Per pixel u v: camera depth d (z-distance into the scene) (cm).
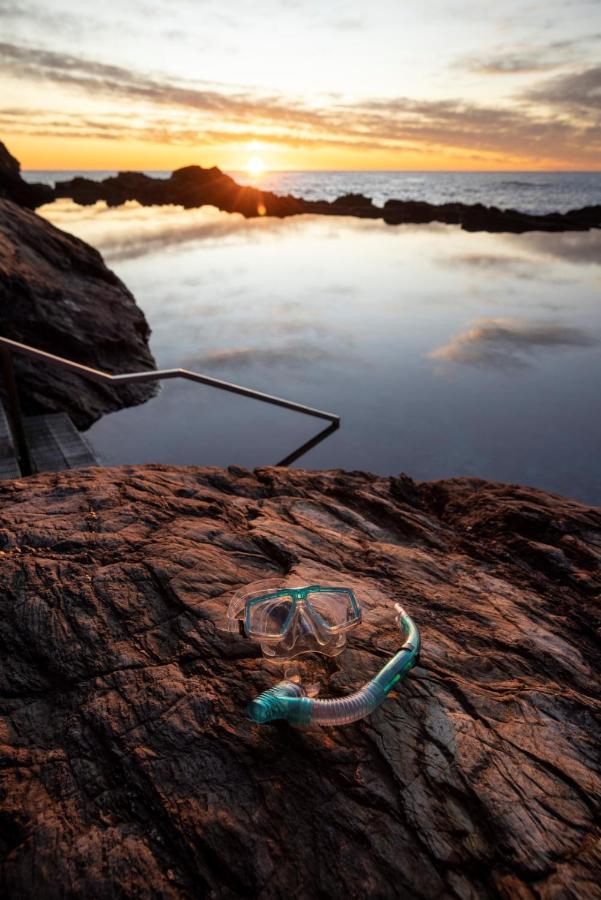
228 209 3028
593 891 53
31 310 433
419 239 1794
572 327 736
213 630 82
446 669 80
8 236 517
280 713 63
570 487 342
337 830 58
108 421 438
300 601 73
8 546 100
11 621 82
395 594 99
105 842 56
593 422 437
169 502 122
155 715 69
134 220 2189
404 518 137
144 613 85
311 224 2289
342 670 76
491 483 174
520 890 53
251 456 386
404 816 59
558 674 84
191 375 276
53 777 62
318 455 389
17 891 52
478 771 64
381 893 53
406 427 434
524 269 1220
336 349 642
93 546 101
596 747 69
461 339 682
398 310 841
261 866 54
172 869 54
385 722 69
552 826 59
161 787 61
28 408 391
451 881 54
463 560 121
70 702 71
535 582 114
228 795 60
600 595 110
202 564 97
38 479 132
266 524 118
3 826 57
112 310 557
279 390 512
